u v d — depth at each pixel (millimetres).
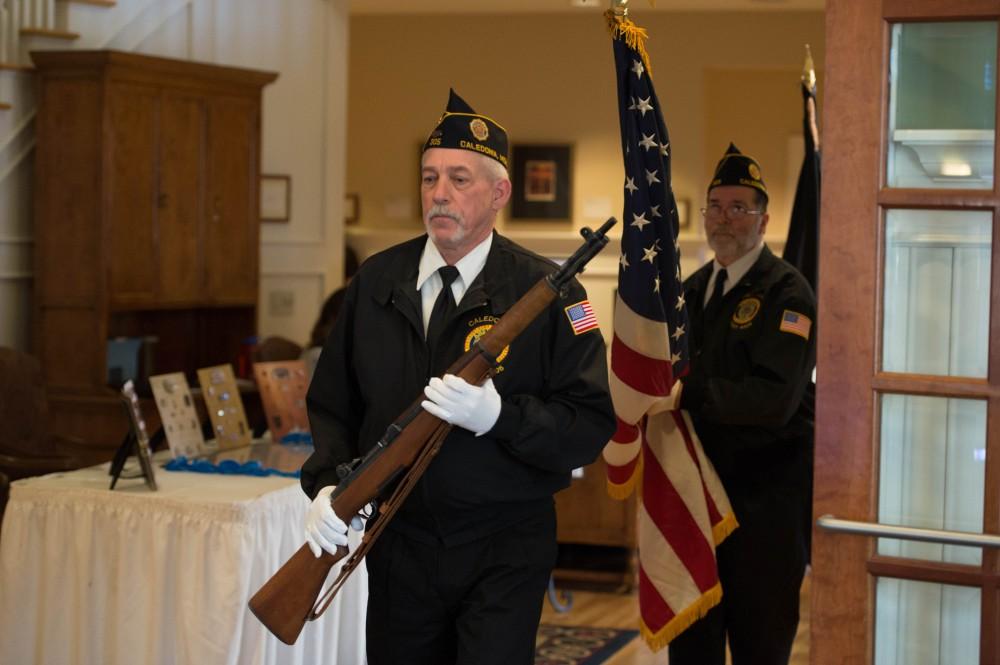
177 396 4102
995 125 2260
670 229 3049
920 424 2338
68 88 5555
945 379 2287
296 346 6035
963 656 2328
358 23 9227
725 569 3455
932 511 2336
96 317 5531
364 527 2641
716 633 3471
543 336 2539
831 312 2326
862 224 2303
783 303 3361
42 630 3463
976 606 2316
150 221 5738
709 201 3512
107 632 3414
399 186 9242
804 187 4090
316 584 2412
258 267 6312
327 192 7312
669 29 8789
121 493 3396
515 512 2537
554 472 2520
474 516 2510
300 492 3609
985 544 2199
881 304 2322
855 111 2301
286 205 7184
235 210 6172
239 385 5820
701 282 3607
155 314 6246
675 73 8797
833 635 2350
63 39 5895
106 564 3412
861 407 2318
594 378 2535
